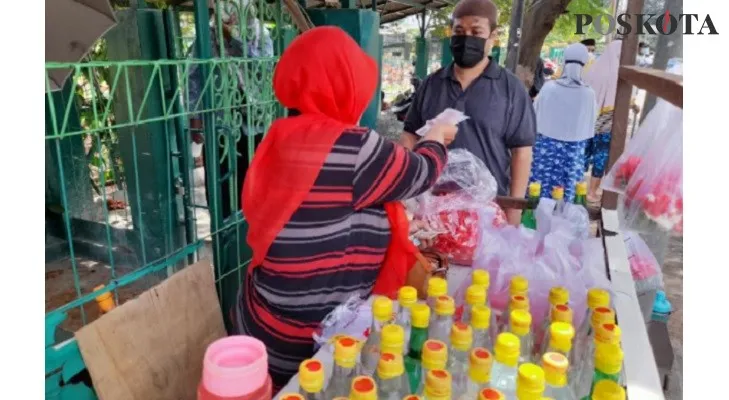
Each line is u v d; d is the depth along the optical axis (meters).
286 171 1.39
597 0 5.73
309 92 1.42
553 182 4.63
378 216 1.48
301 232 1.40
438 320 1.11
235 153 2.27
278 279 1.45
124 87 2.67
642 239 2.04
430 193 1.83
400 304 1.17
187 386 1.73
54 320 1.38
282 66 1.48
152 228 2.93
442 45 9.77
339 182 1.38
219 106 2.12
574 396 1.04
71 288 3.11
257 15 2.39
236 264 2.39
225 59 2.09
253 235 1.48
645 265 1.79
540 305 1.31
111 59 2.70
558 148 4.55
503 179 2.51
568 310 1.10
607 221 1.90
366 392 0.80
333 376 0.98
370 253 1.49
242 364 0.95
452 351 1.02
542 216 1.83
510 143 2.51
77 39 2.15
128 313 1.54
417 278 1.52
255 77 2.31
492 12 2.38
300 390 0.96
